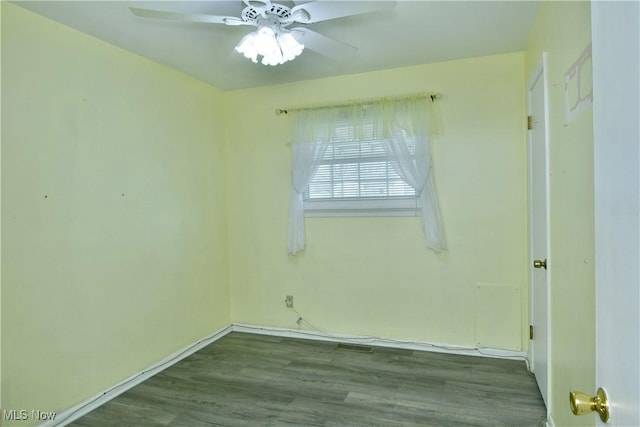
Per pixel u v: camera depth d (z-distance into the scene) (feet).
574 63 5.08
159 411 7.83
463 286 10.27
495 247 9.96
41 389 7.08
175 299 10.41
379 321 11.12
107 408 7.98
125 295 8.87
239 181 12.58
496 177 9.89
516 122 9.68
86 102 7.97
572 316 5.40
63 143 7.49
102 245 8.32
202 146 11.55
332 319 11.64
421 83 10.43
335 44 7.32
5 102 6.53
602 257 2.53
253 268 12.52
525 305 9.74
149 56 9.34
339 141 11.29
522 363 9.64
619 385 2.23
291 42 6.59
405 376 9.12
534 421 7.17
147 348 9.46
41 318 7.09
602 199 2.52
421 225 10.60
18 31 6.72
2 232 6.48
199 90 11.44
